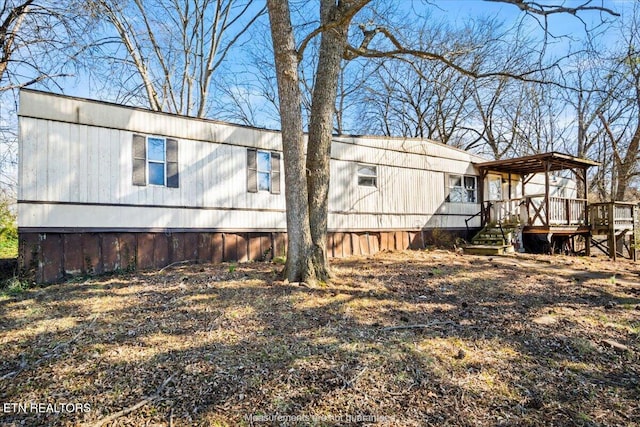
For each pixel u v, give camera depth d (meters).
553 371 3.65
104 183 7.62
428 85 22.33
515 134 23.27
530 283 7.30
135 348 3.87
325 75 6.46
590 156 22.48
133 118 8.04
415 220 13.29
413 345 4.08
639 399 3.18
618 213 13.19
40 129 6.97
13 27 10.23
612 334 4.65
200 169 8.95
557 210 12.93
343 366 3.55
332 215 11.17
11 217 14.56
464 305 5.60
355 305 5.34
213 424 2.70
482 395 3.18
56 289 6.26
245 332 4.32
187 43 18.41
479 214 14.93
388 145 12.70
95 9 10.91
